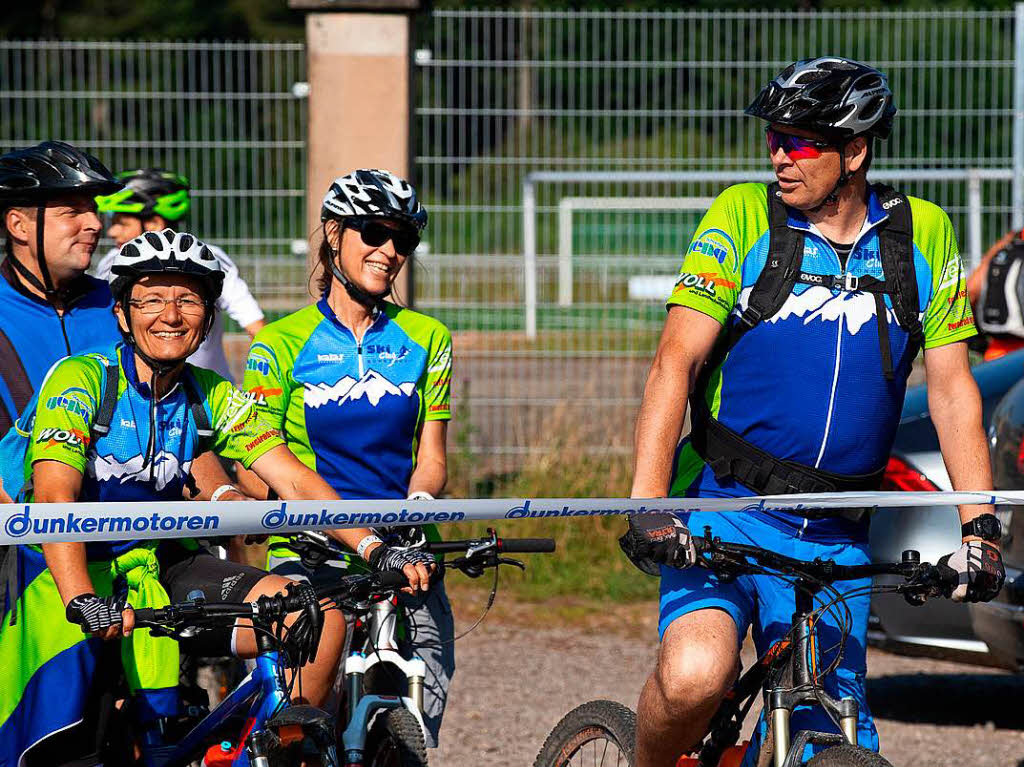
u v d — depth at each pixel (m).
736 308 11.34
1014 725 19.77
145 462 11.57
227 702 11.35
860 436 11.36
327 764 10.68
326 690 11.95
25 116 30.41
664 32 30.53
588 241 41.25
